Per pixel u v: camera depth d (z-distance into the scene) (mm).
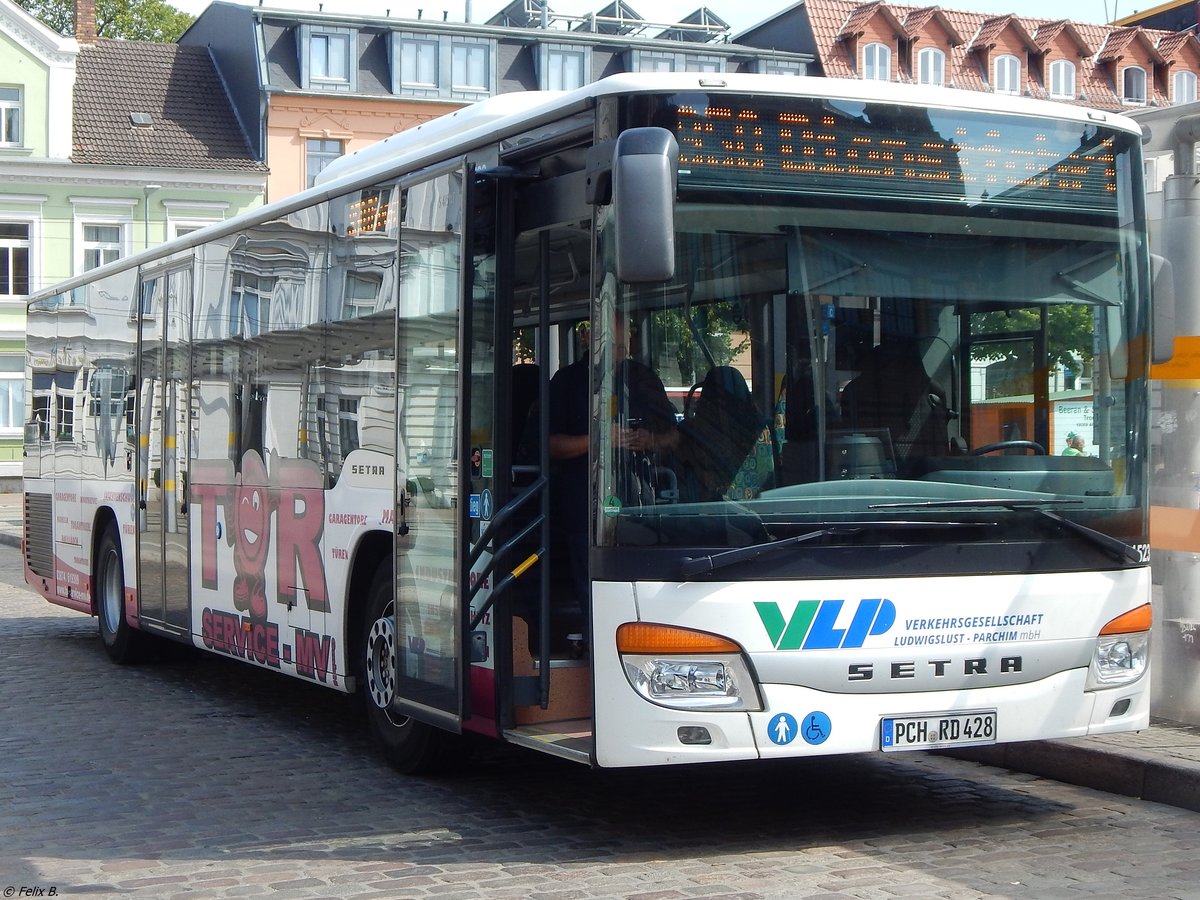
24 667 13164
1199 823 7191
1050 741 8266
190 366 11359
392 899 5906
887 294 6547
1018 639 6602
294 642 9469
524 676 7051
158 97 51688
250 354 10219
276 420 9750
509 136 7203
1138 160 7172
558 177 6891
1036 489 6730
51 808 7598
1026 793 7883
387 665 8359
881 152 6602
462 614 7168
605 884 6094
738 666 6168
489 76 53625
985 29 55375
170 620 11734
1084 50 54938
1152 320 7277
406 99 52188
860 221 6551
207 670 12961
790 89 6484
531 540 7117
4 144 48469
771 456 6324
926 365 6574
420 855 6613
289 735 9727
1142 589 6961
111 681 12281
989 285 6738
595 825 7168
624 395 6234
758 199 6402
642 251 5758
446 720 7348
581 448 7340
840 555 6324
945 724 6445
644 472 6215
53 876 6336
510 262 7129
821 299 6457
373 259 8391
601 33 57156
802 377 6406
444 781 8234
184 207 50000
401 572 7887
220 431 10719
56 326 15047
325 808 7578
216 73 53312
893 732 6359
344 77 52000
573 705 7203
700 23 59281
